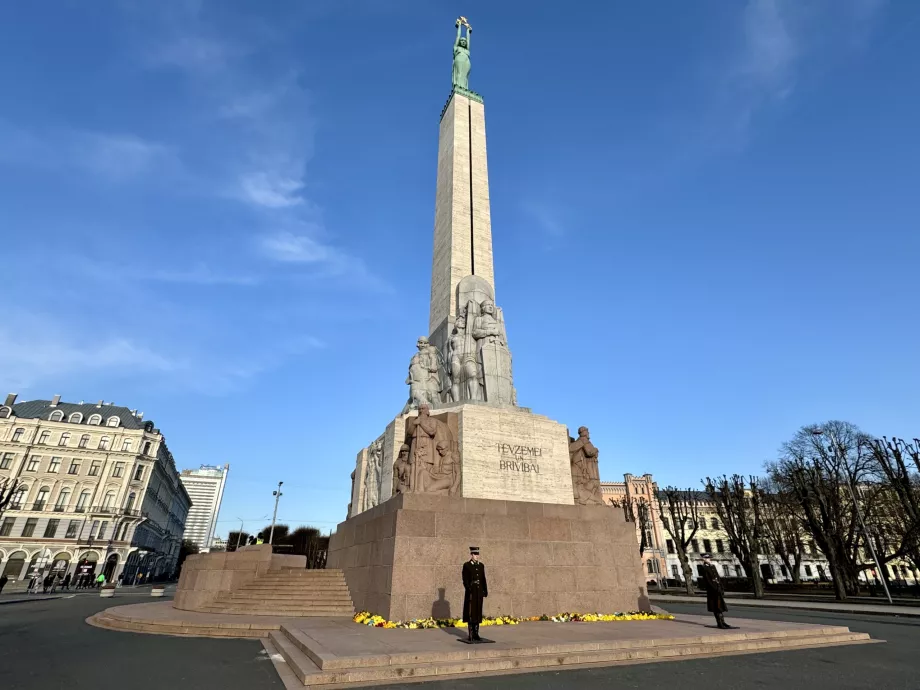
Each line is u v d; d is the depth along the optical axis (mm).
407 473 15594
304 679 7793
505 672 8617
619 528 16391
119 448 72500
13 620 17203
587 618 14266
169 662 9531
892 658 10242
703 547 73688
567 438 18062
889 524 41500
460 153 27500
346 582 17375
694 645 10781
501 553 14484
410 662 8562
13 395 73562
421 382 20219
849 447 43562
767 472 49000
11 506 64250
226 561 18656
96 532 67062
